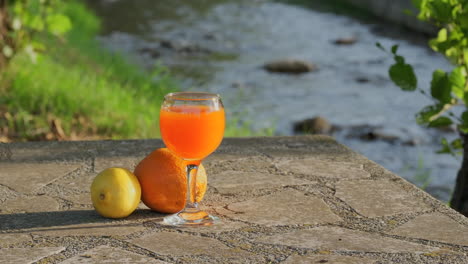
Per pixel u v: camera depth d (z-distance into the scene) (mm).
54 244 1416
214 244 1420
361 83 5262
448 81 1971
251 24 8266
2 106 2949
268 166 1771
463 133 2076
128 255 1386
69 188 1641
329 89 5043
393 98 4785
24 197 1597
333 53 6477
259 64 5922
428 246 1419
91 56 5113
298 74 5574
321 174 1722
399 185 1664
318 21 8547
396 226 1486
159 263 1362
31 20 3186
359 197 1604
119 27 7586
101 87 3502
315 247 1412
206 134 1450
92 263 1362
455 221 1508
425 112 2008
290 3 10289
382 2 8672
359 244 1423
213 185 1664
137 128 3080
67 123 2904
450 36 1986
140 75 4680
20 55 3350
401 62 1982
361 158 1824
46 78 3369
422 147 3633
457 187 2113
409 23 7832
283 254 1390
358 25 8180
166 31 7496
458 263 1368
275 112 4312
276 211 1541
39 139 2738
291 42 7066
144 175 1519
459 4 1971
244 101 4590
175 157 1523
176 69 5578
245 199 1595
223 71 5598
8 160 1794
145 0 9969
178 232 1459
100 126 2982
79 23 6809
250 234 1453
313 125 3918
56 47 4930
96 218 1508
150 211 1544
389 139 3754
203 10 9328
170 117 1451
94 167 1755
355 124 4074
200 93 1493
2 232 1453
